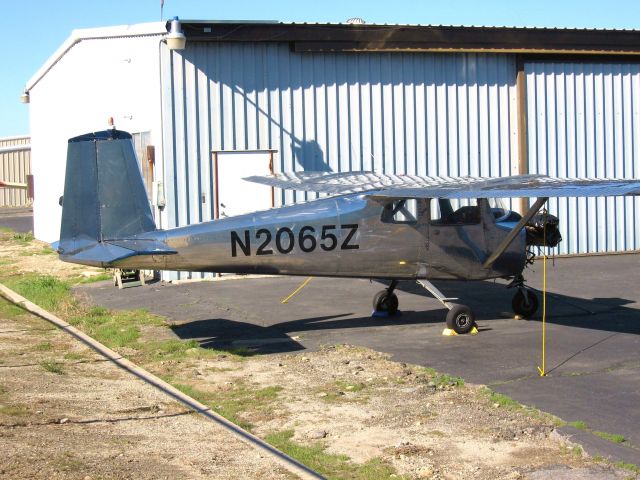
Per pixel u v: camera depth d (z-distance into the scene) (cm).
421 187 1103
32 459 588
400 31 1820
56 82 2361
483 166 1945
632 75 2077
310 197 1795
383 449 664
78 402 770
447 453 650
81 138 1019
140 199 1039
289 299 1446
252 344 1077
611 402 780
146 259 1021
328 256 1110
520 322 1219
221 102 1725
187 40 1680
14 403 751
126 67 1800
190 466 599
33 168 2888
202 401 803
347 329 1177
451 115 1912
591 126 2042
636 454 635
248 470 598
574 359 967
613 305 1349
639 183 927
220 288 1590
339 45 1783
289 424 731
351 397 816
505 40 1908
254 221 1073
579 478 592
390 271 1148
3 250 2395
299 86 1783
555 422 716
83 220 1031
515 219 1225
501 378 881
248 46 1738
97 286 1641
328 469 621
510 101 1966
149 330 1174
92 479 555
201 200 1719
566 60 2003
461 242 1175
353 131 1833
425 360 974
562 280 1631
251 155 1755
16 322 1226
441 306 1359
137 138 1791
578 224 2011
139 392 821
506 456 641
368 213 1127
